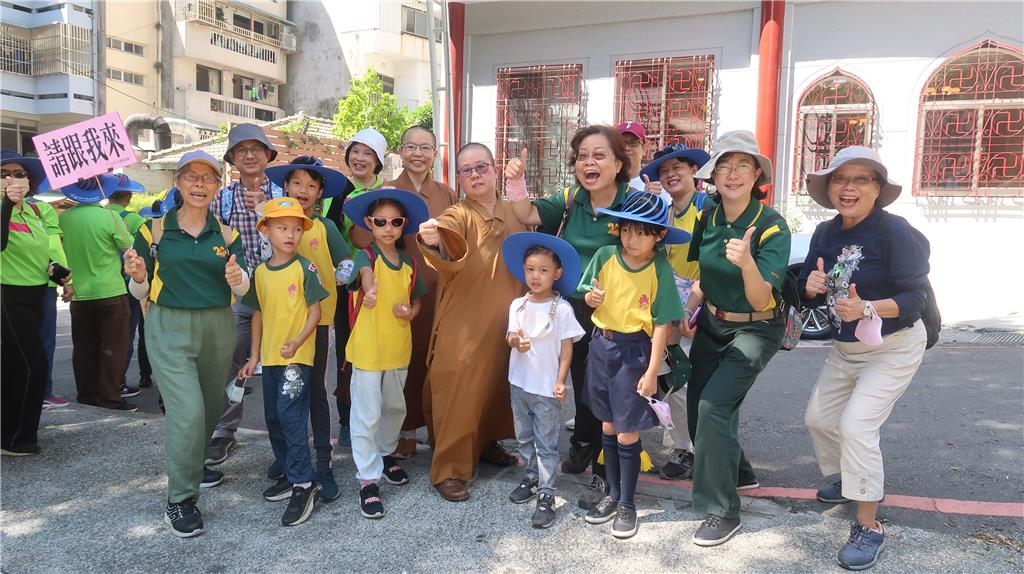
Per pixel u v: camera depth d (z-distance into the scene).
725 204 3.34
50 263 4.81
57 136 3.90
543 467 3.45
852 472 3.08
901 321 3.08
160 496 3.70
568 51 11.46
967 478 3.99
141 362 6.28
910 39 9.66
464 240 3.52
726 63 10.48
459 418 3.61
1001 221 9.45
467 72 12.16
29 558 3.07
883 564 2.98
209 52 29.50
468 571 2.97
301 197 3.86
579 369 3.90
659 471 4.18
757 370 3.24
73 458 4.21
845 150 3.19
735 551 3.11
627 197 3.40
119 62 27.81
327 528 3.36
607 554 3.10
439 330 3.69
